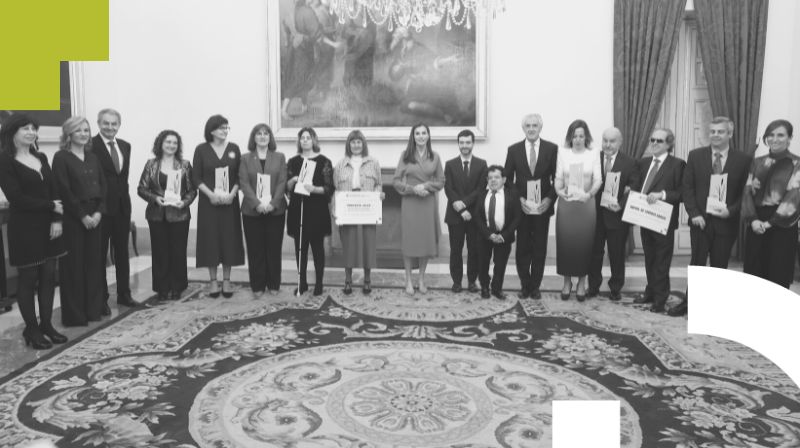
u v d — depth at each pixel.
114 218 6.01
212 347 4.91
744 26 8.13
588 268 6.18
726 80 8.28
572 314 5.84
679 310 5.79
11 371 4.36
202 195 6.30
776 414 3.65
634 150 8.50
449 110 8.78
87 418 3.60
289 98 8.98
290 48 8.90
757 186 5.24
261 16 8.98
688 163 5.65
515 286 7.04
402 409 3.74
